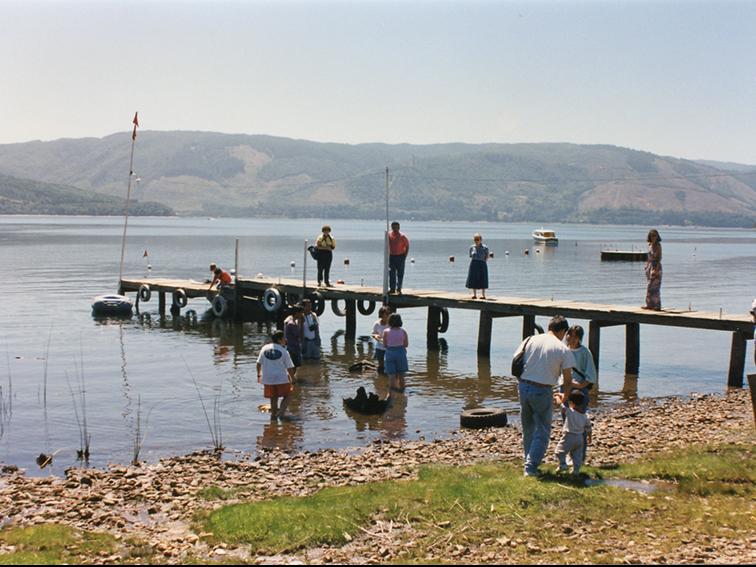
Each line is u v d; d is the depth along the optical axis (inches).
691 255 4571.9
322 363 1015.0
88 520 442.9
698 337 1309.1
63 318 1433.3
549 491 442.0
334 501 439.8
